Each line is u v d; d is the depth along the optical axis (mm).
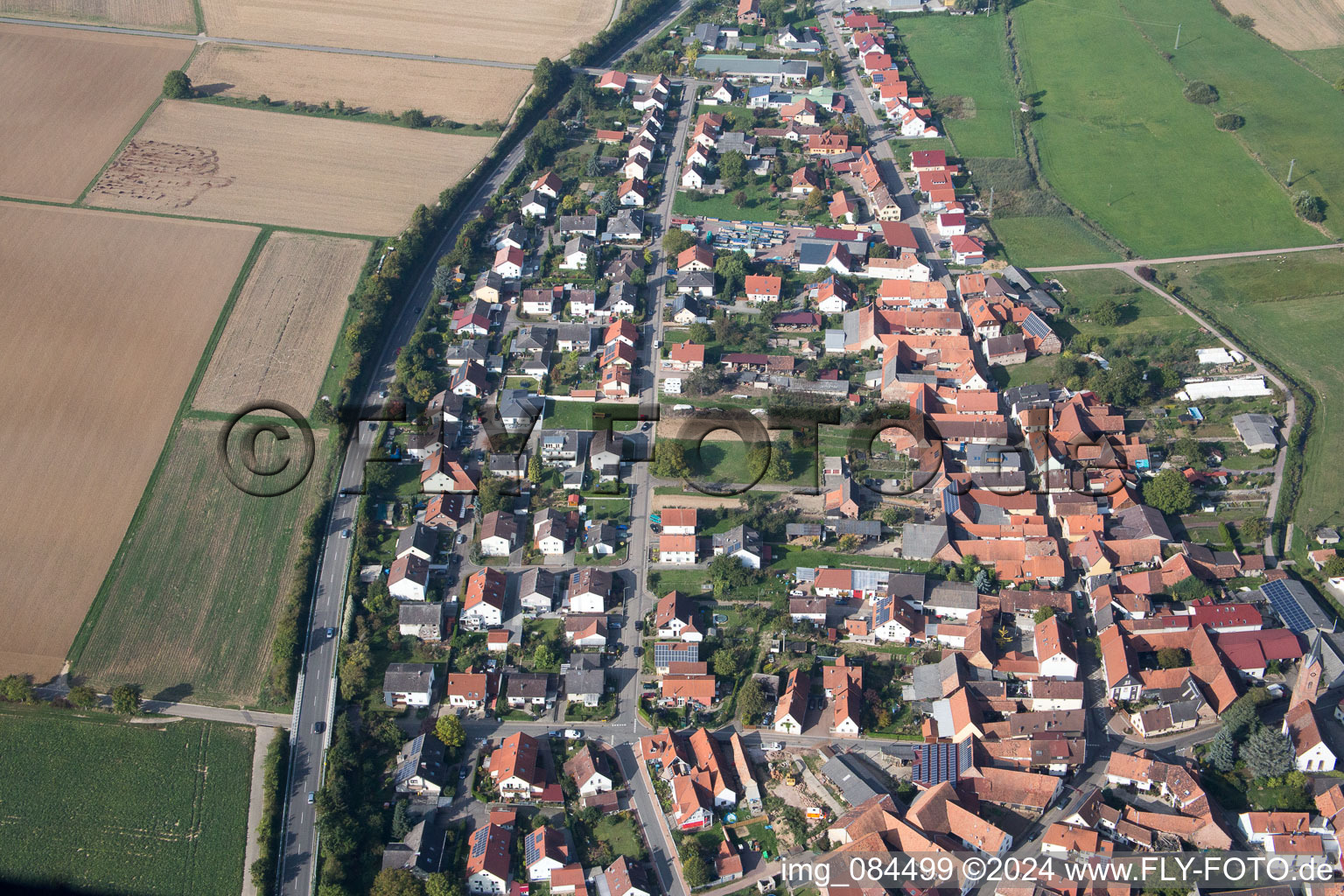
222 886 192125
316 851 197375
